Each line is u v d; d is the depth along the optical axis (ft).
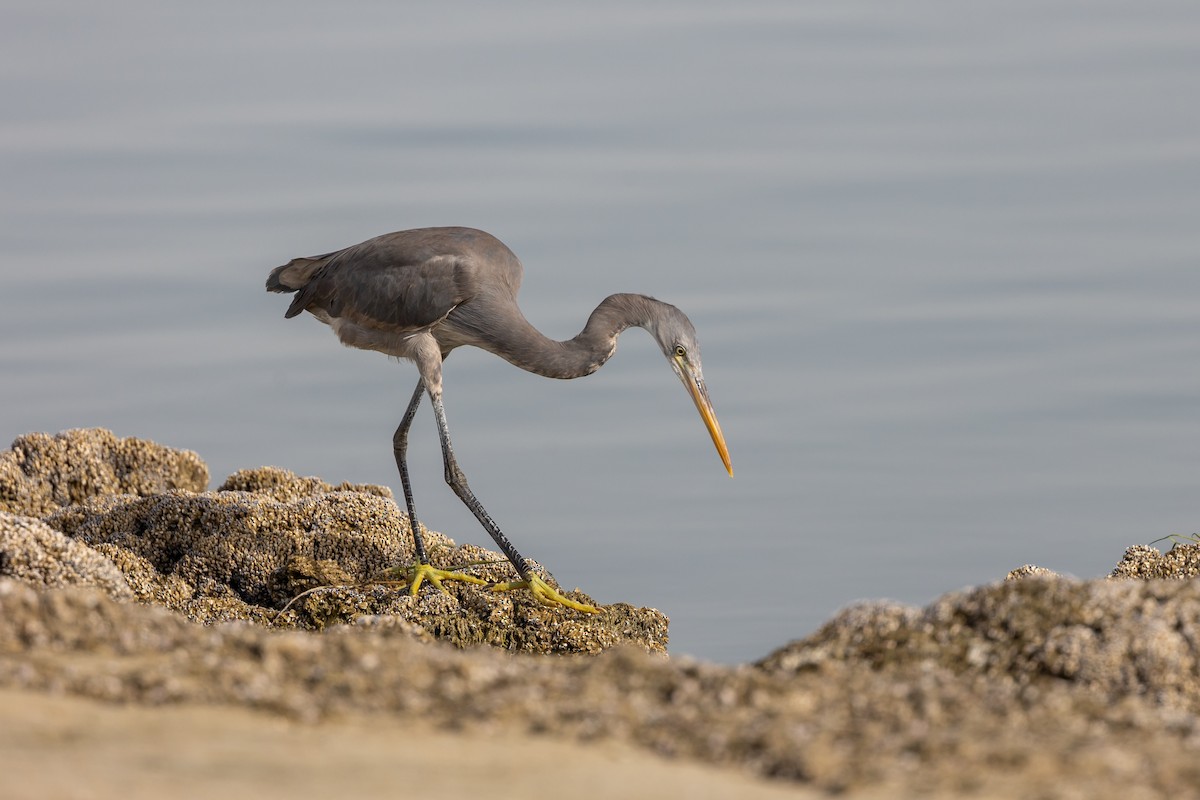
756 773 29.53
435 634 67.31
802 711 32.96
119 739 29.45
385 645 36.60
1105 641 38.06
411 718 32.35
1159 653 37.55
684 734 31.40
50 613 36.73
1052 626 38.93
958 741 30.25
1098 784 27.94
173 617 39.24
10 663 33.58
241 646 36.04
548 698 33.60
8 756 27.66
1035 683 37.73
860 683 35.22
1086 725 32.24
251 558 73.56
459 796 26.63
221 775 27.37
